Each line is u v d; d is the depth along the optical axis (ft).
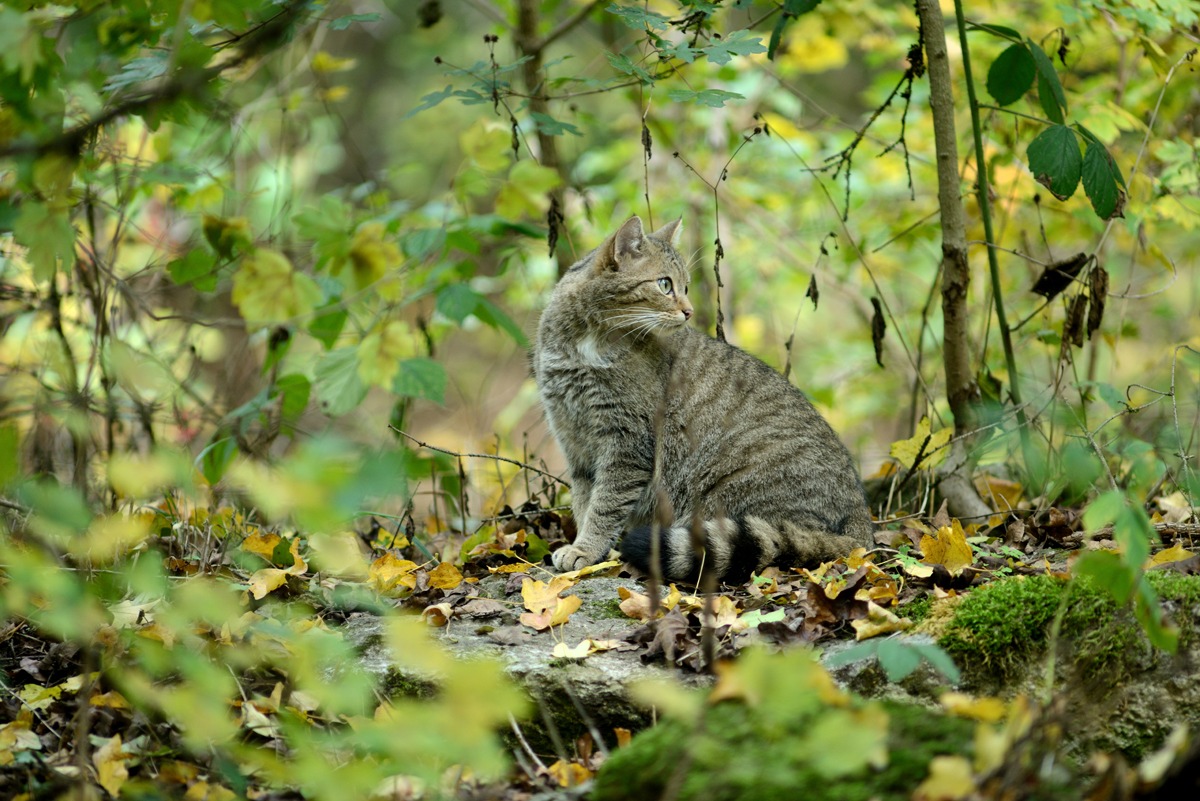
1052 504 22.81
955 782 10.32
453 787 13.32
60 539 16.22
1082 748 14.29
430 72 66.80
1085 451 18.95
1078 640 14.84
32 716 14.98
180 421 22.81
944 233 23.20
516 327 23.71
